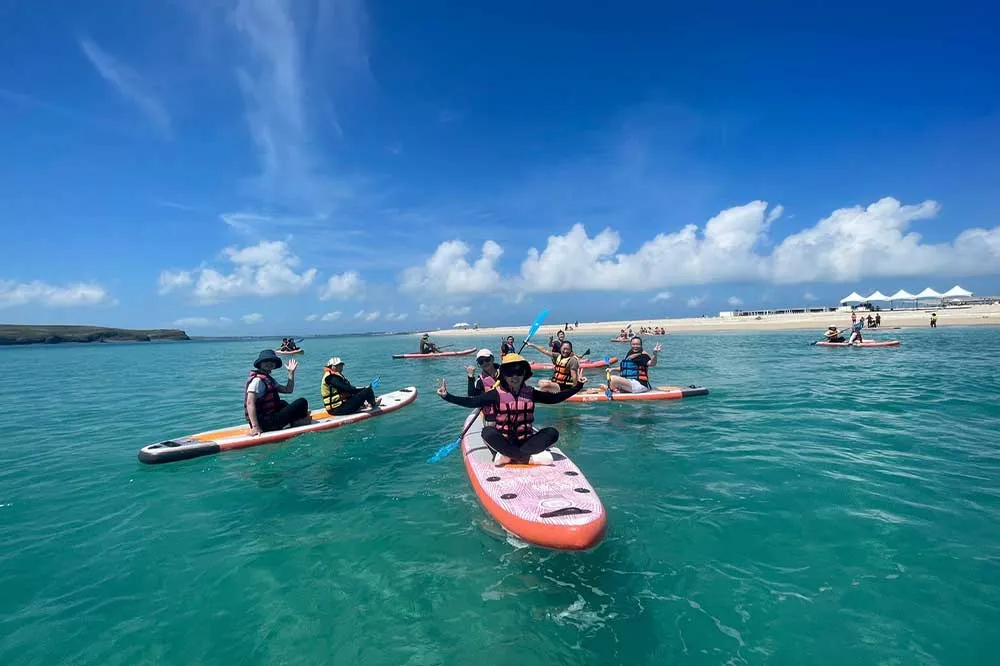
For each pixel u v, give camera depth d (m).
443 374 18.20
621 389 10.87
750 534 4.30
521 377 5.60
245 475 6.36
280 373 20.47
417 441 7.82
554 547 4.04
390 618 3.37
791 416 8.55
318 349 43.72
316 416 9.22
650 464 6.21
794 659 2.87
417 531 4.60
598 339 39.91
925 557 3.84
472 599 3.54
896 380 12.00
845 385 11.52
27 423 10.16
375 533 4.59
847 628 3.11
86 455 7.49
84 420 10.39
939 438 6.93
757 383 12.35
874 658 2.86
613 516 4.72
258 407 7.90
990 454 6.21
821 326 40.56
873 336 28.11
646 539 4.27
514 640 3.12
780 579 3.64
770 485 5.38
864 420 8.09
